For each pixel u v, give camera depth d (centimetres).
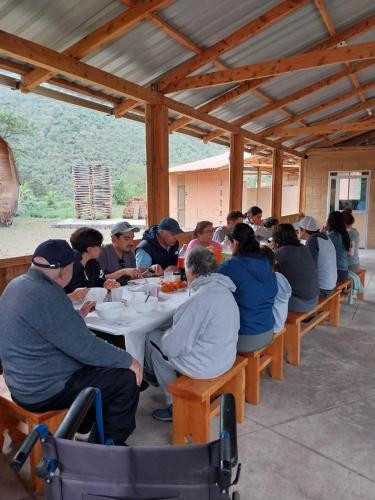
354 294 488
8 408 189
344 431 221
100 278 280
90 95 427
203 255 204
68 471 102
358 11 454
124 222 314
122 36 362
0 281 316
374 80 698
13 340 161
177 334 195
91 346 167
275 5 395
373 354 331
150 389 271
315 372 296
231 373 210
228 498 96
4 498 133
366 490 176
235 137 700
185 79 458
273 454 201
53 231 717
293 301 309
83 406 122
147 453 97
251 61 494
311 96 698
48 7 297
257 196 1255
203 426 195
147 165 483
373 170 997
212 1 358
